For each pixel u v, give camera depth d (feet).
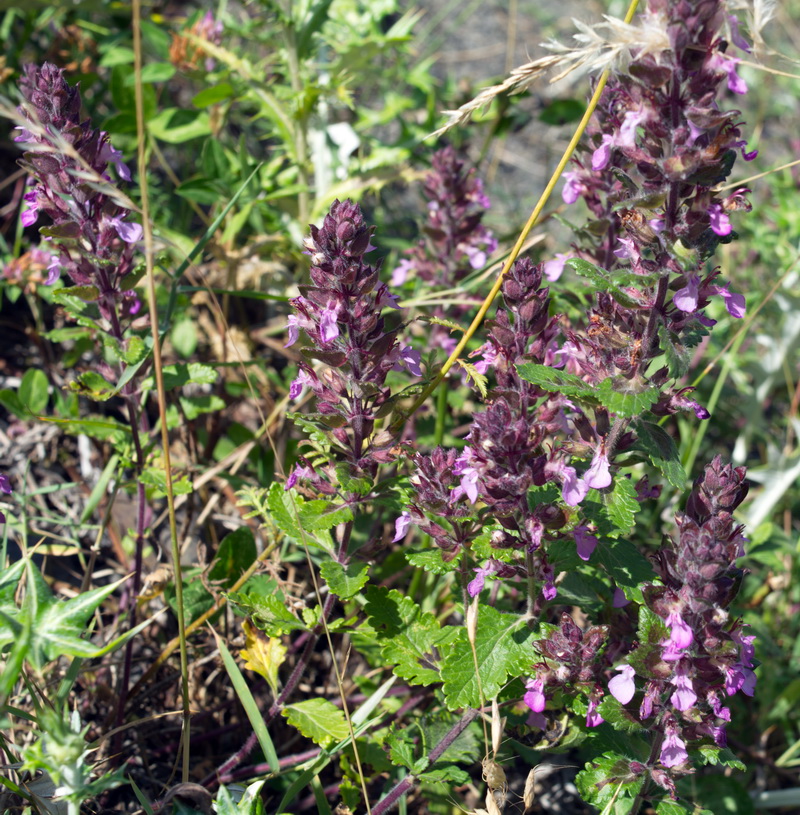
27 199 1.25
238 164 1.74
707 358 1.86
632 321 1.17
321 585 1.48
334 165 1.74
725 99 2.61
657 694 1.09
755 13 1.07
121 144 1.73
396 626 1.24
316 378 1.20
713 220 1.08
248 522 1.54
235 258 1.65
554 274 1.33
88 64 1.82
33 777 1.16
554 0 3.03
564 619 1.15
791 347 1.79
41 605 1.06
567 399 1.16
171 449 1.59
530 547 1.12
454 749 1.23
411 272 1.66
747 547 1.55
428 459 1.18
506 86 1.16
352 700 1.41
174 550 1.15
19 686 1.29
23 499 1.38
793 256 1.81
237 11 2.28
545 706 1.19
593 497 1.19
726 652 1.06
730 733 1.50
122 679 1.31
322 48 1.86
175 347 1.64
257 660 1.26
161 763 1.34
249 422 1.69
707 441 1.90
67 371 1.66
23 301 1.72
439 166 1.59
